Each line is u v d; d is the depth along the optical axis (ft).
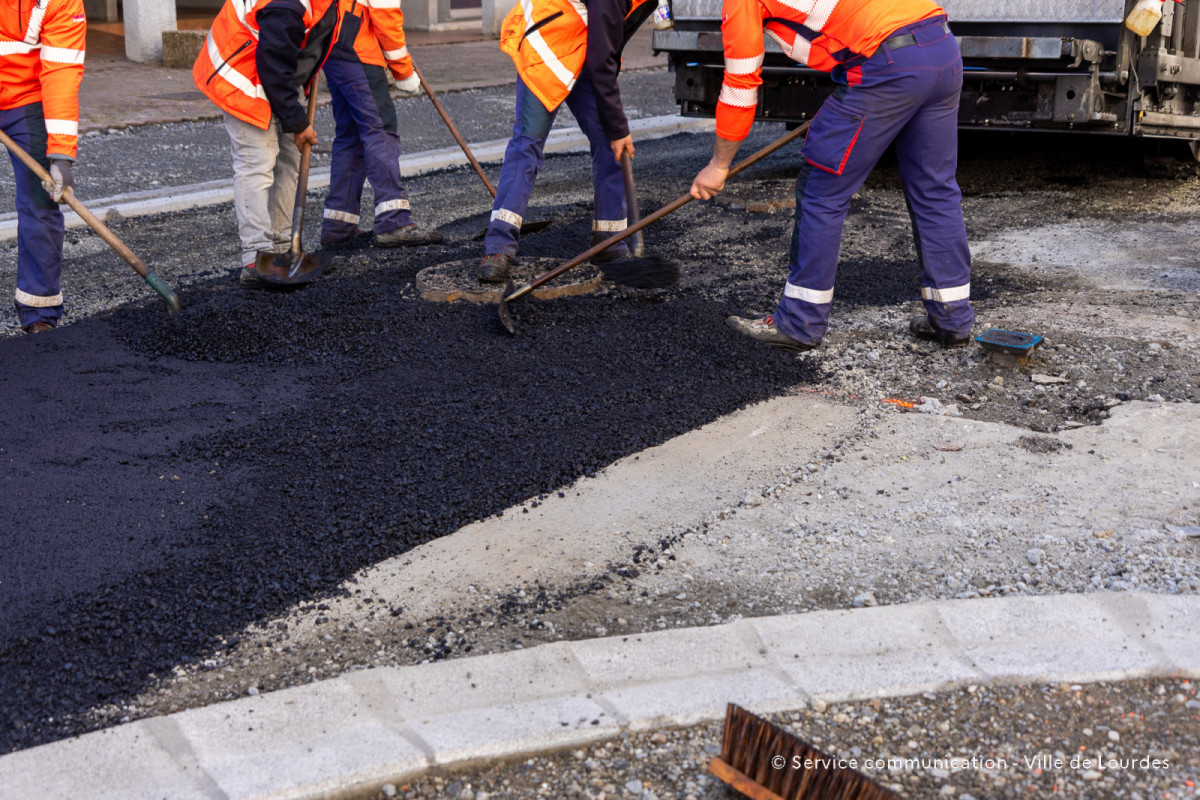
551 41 14.74
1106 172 24.82
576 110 16.14
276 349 13.83
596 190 16.58
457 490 10.11
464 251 18.34
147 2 41.14
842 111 11.90
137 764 6.46
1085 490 9.82
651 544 9.23
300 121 15.52
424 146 31.12
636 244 15.75
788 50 12.03
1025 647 7.39
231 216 23.40
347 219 19.30
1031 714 6.86
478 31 57.26
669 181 25.11
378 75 18.22
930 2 11.84
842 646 7.46
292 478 10.39
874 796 5.81
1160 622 7.55
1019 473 10.22
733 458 10.80
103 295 17.20
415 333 14.05
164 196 24.68
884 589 8.43
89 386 12.83
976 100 20.81
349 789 6.29
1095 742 6.63
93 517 9.67
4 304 17.06
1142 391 12.01
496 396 12.14
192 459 10.85
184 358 13.80
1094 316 14.42
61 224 14.92
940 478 10.21
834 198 12.39
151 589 8.54
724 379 12.60
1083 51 19.08
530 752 6.60
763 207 21.66
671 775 6.47
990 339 12.85
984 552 8.87
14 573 8.75
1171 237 18.86
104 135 30.63
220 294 15.79
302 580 8.70
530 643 7.89
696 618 8.14
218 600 8.43
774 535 9.32
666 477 10.44
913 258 17.97
